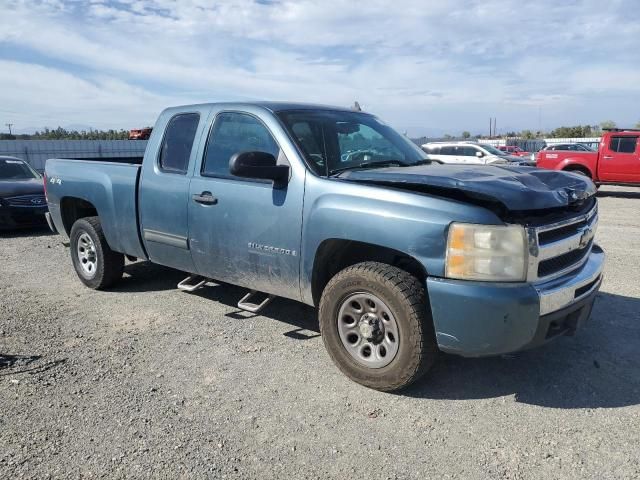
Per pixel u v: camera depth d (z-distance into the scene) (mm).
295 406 3432
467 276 3127
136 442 3041
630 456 2877
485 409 3377
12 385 3703
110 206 5344
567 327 3498
